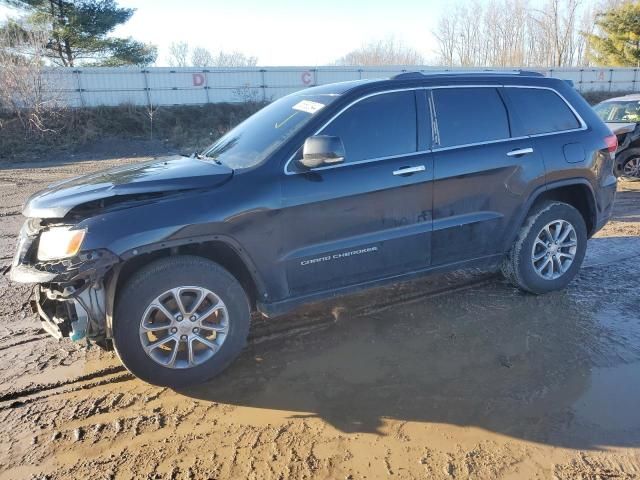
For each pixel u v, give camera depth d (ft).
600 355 11.60
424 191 12.40
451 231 13.00
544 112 14.46
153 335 10.49
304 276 11.45
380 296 15.07
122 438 9.26
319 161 10.64
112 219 9.66
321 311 14.17
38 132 75.00
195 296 10.53
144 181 10.48
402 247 12.40
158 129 84.99
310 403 10.15
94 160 64.28
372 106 12.11
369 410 9.87
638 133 33.22
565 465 8.29
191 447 8.99
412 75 12.80
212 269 10.53
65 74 83.35
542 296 14.92
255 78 96.32
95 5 106.63
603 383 10.52
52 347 12.67
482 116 13.42
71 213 9.70
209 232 10.25
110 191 10.07
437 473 8.20
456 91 13.16
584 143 14.75
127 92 88.43
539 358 11.54
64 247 9.41
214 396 10.48
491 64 185.68
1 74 75.87
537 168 13.88
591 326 12.99
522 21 182.80
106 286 9.91
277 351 12.16
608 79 123.34
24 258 9.95
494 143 13.39
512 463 8.37
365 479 8.13
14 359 12.07
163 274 10.06
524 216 14.02
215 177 10.70
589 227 15.75
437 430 9.23
